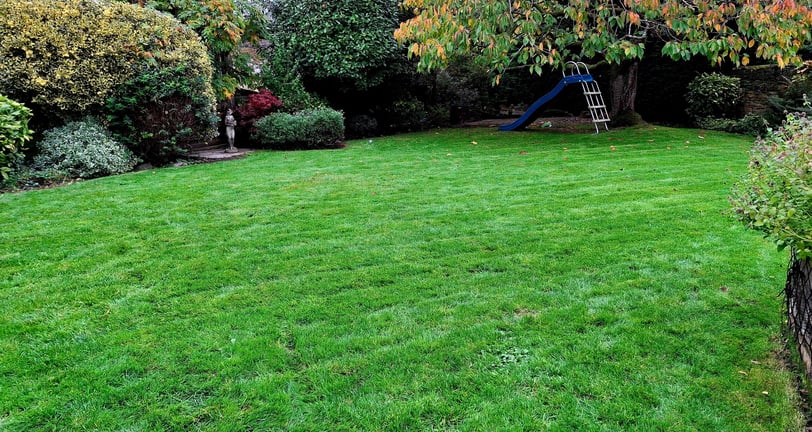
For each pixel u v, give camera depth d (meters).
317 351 2.25
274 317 2.57
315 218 4.27
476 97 13.45
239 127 9.29
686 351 2.19
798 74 9.20
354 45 10.09
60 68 6.05
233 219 4.25
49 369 2.12
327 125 8.96
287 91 10.02
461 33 3.47
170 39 6.96
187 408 1.88
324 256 3.41
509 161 7.00
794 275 2.19
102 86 6.36
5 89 5.88
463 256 3.37
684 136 9.07
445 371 2.09
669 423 1.76
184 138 7.18
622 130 10.16
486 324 2.46
